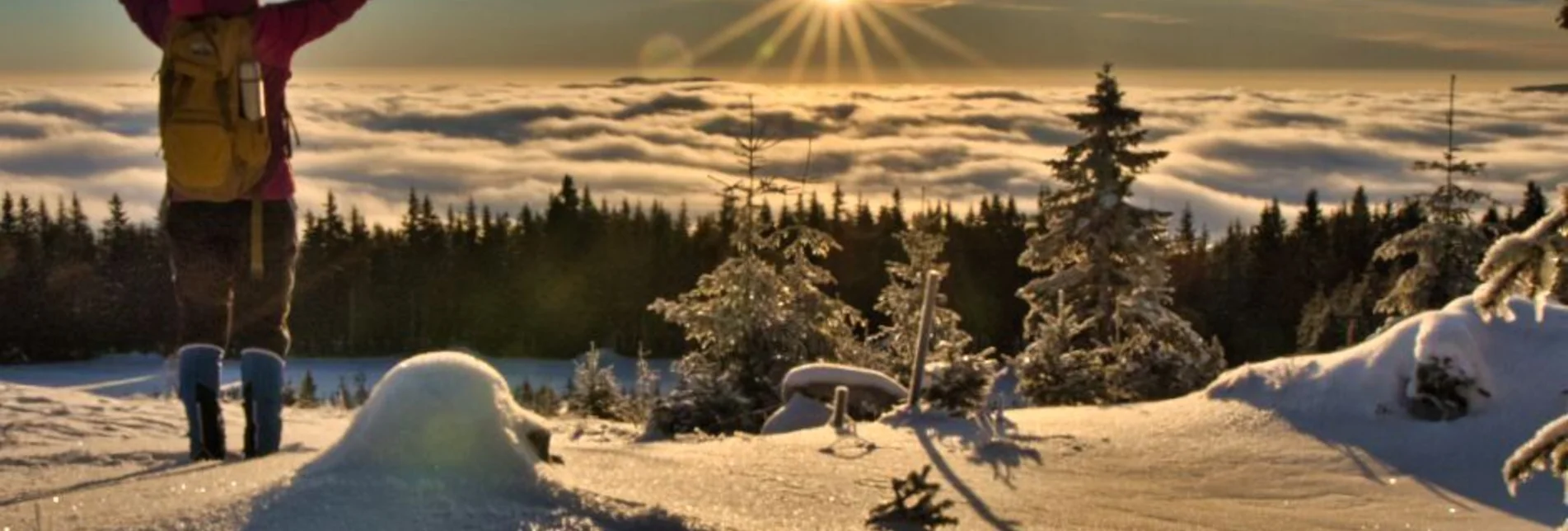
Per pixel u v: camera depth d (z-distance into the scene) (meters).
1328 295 66.88
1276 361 8.84
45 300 78.25
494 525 3.84
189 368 6.32
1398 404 7.88
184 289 6.38
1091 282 27.22
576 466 5.05
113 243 81.62
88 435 7.06
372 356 97.81
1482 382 7.80
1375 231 72.81
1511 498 6.61
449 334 100.88
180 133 6.08
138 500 4.07
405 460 4.20
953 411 8.55
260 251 6.35
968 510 5.69
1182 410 8.39
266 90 6.36
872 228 86.56
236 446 7.04
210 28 6.04
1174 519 5.78
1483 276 3.26
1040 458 7.14
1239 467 7.10
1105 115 27.38
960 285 80.88
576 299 99.50
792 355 21.84
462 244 101.62
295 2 6.34
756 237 28.42
